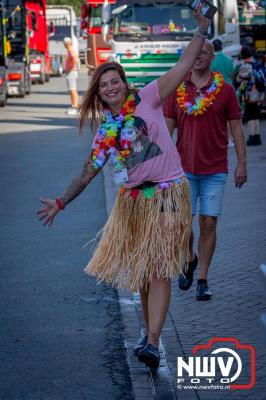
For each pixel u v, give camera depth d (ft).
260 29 111.04
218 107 31.09
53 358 26.68
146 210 24.47
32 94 169.37
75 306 32.14
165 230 24.38
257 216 46.44
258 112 76.48
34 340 28.37
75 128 99.71
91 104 24.81
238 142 31.73
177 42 98.37
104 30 104.63
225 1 102.01
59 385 24.48
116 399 23.41
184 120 31.37
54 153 77.05
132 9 98.94
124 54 98.68
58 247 41.50
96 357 26.68
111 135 24.26
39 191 57.62
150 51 98.43
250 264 36.47
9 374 25.40
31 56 200.44
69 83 119.34
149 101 24.31
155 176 24.44
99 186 60.23
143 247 24.44
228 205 49.90
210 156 31.30
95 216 49.14
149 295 24.79
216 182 31.48
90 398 23.49
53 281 35.53
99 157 24.45
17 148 81.46
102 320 30.42
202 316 29.76
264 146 76.38
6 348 27.66
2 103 136.05
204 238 31.86
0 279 35.96
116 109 24.54
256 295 32.09
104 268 25.09
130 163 24.36
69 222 47.52
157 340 24.53
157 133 24.32
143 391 23.48
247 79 75.66
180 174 24.75
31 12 179.52
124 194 24.85
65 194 24.80
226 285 33.50
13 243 42.57
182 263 24.81
